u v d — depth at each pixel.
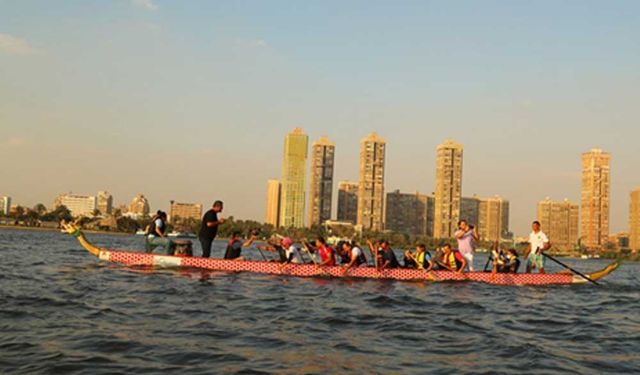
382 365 8.62
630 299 20.00
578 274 23.55
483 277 22.03
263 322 11.85
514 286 21.86
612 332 12.71
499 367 8.79
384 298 16.48
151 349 9.02
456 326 12.46
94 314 11.95
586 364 9.29
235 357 8.70
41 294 14.53
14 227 186.38
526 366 8.91
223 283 18.17
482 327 12.53
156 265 21.56
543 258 23.16
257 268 21.23
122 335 9.96
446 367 8.68
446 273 21.70
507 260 23.22
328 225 193.88
